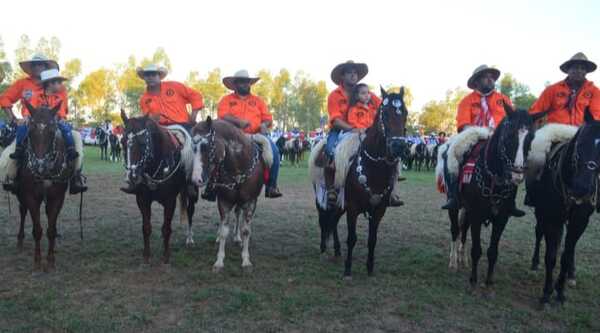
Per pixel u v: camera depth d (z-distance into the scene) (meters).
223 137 6.07
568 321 5.01
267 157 6.98
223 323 4.75
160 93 7.77
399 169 6.33
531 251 8.02
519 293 5.89
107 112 59.72
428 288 5.92
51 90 6.88
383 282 6.11
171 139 6.61
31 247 7.43
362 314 5.07
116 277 6.06
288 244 8.12
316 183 7.28
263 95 64.75
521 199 14.27
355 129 6.54
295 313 5.02
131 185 6.04
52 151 5.87
